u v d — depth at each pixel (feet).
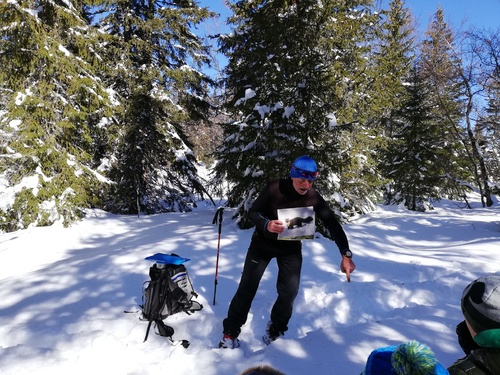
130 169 48.98
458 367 4.27
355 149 38.27
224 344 11.39
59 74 35.24
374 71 45.21
